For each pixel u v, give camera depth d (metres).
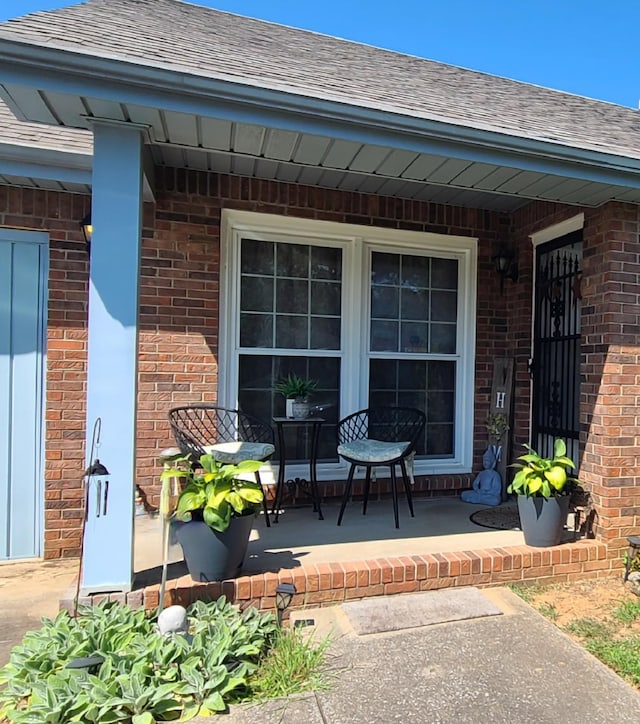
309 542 3.40
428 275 4.70
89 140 3.43
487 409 4.79
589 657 2.37
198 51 2.84
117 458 2.57
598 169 3.12
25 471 3.72
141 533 3.50
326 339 4.40
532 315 4.55
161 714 1.96
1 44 2.11
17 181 3.50
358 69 3.81
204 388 3.93
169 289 3.86
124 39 2.69
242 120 2.49
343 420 4.20
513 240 4.78
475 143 2.84
